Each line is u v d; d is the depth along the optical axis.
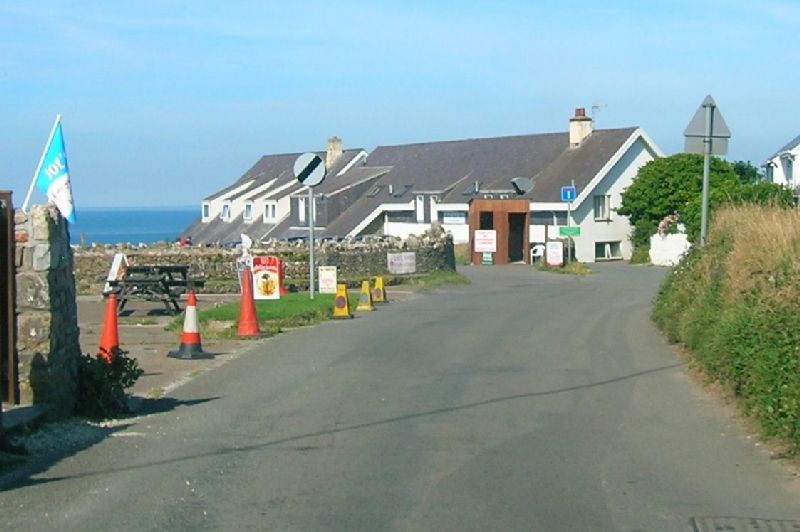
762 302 11.95
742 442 10.24
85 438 10.45
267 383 13.89
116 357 11.99
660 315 19.97
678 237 50.34
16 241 11.08
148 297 24.53
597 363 15.57
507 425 11.08
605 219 61.12
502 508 7.93
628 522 7.61
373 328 20.38
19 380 11.09
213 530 7.37
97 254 31.48
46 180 14.46
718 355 12.83
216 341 18.55
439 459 9.52
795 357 9.90
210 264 31.84
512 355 16.44
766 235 14.09
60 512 7.83
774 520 7.69
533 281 36.81
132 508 7.94
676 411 11.85
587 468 9.20
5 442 9.55
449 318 22.28
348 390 13.26
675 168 55.81
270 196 72.06
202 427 11.03
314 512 7.81
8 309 11.05
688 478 8.88
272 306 22.58
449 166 68.25
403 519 7.62
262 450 9.91
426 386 13.55
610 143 61.72
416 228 65.31
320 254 32.69
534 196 60.31
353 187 69.12
